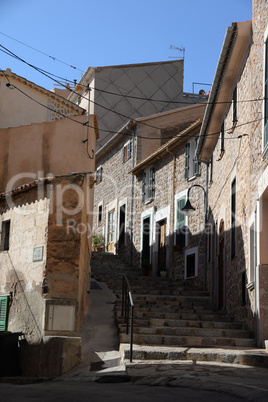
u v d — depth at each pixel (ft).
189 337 35.81
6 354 37.17
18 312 39.47
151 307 46.85
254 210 36.09
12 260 41.52
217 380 24.95
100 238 97.35
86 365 33.01
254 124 37.22
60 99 58.95
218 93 48.44
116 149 94.58
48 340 34.71
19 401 20.49
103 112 100.12
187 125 86.17
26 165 50.31
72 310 36.68
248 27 39.52
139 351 32.01
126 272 74.69
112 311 45.68
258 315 34.58
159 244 76.69
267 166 32.96
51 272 37.27
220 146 52.54
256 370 28.55
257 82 36.88
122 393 22.79
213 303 52.44
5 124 55.36
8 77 55.93
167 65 104.17
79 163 49.93
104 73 101.19
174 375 26.96
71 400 20.67
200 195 65.46
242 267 40.32
